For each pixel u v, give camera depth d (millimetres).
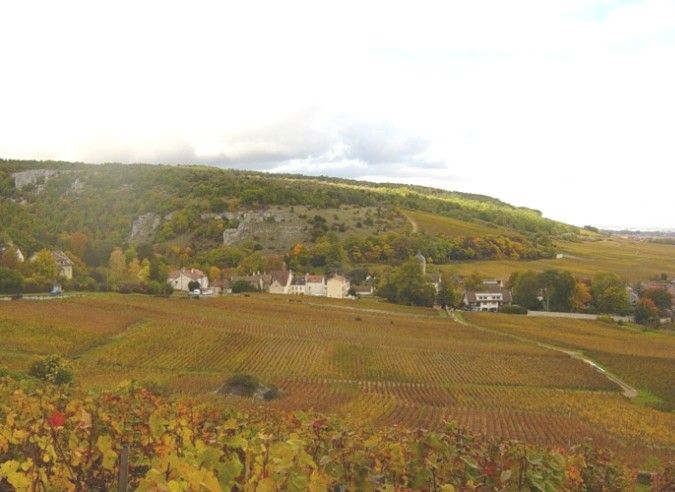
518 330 75438
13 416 6039
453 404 38594
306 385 41594
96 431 5879
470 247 138625
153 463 4883
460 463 5797
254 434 7543
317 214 161625
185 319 63594
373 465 5746
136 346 49938
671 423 35719
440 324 77375
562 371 51406
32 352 44188
